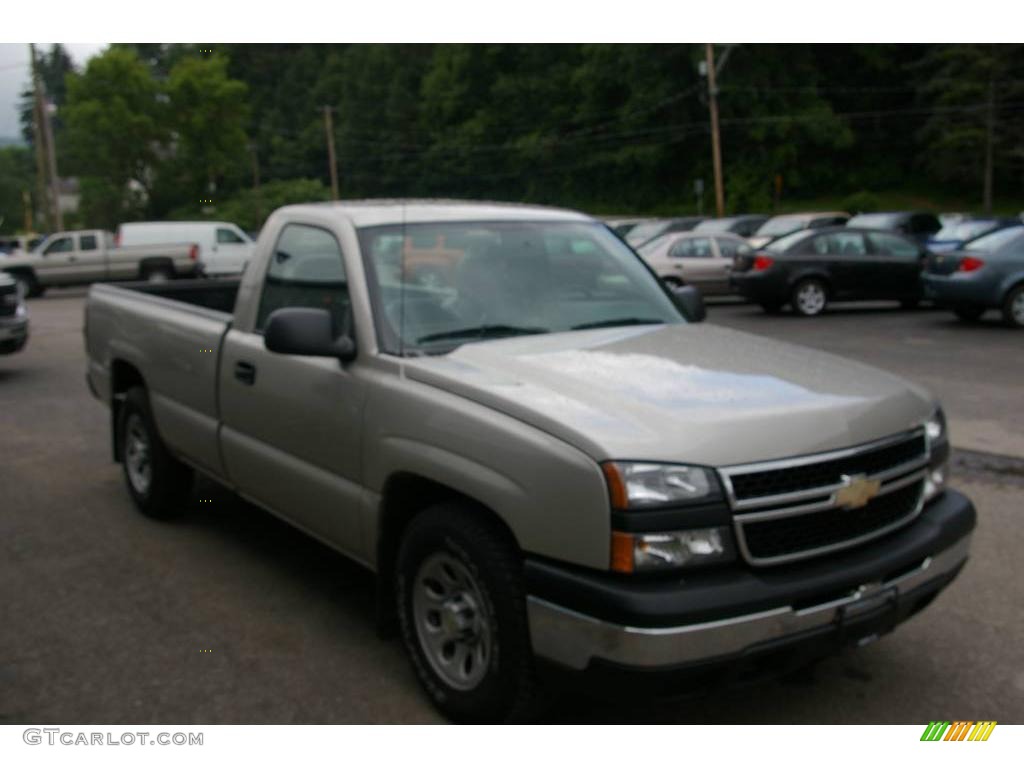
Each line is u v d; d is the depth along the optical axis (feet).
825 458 10.17
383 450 12.04
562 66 253.85
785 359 12.49
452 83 272.51
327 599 15.31
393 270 13.52
